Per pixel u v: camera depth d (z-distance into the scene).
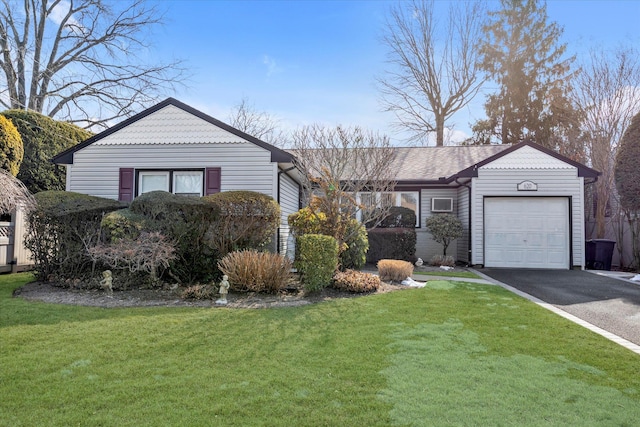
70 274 7.91
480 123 26.22
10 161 10.72
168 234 7.59
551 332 5.07
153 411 2.96
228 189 10.48
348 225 9.23
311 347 4.43
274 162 10.44
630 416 2.94
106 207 8.01
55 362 3.88
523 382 3.54
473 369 3.83
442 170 14.77
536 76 25.16
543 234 12.66
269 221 8.45
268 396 3.22
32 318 5.38
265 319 5.53
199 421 2.82
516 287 8.70
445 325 5.33
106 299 6.70
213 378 3.56
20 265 9.96
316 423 2.82
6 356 4.02
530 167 12.68
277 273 7.17
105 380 3.48
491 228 12.87
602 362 4.06
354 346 4.46
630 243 12.92
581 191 12.48
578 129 18.20
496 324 5.42
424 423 2.83
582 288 8.57
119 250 6.82
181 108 10.79
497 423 2.84
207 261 8.00
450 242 14.34
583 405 3.11
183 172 10.71
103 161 10.83
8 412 2.92
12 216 9.80
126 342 4.48
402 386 3.44
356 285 7.39
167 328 5.03
